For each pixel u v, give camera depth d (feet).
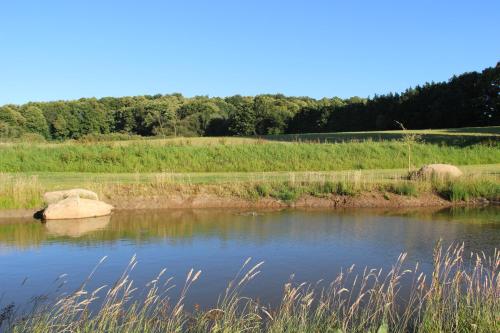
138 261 45.85
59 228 61.52
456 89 261.85
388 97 284.20
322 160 113.80
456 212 73.20
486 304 27.76
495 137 149.18
